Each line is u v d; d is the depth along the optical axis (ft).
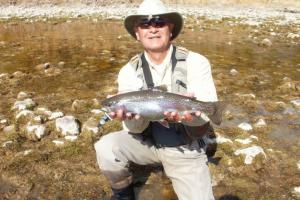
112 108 5.02
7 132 8.00
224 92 10.88
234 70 13.00
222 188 6.26
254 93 10.94
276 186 6.33
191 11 36.83
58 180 6.48
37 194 6.14
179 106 4.86
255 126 8.57
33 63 14.39
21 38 20.07
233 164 6.86
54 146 7.50
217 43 18.62
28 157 7.08
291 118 9.16
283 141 7.93
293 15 34.81
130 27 5.74
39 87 11.37
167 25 5.34
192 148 5.42
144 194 6.11
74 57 15.37
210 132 7.88
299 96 10.72
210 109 4.89
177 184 5.46
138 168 6.72
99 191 6.21
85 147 7.48
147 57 5.56
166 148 5.41
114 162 5.64
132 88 5.56
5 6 37.65
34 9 37.01
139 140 5.70
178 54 5.45
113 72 13.03
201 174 5.34
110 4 42.09
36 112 8.93
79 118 8.81
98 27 24.54
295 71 13.43
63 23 26.63
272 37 20.40
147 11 5.25
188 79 5.41
